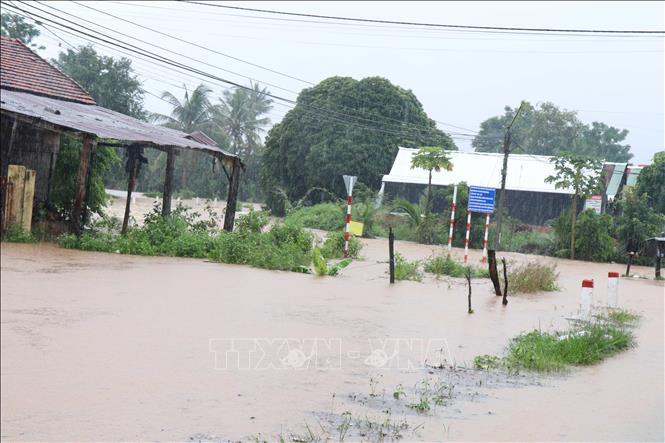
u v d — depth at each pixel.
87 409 9.57
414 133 88.81
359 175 84.88
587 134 99.38
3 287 18.20
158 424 9.12
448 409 10.37
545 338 15.74
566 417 10.25
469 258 43.16
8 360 11.67
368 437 8.91
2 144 32.06
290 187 90.81
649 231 47.88
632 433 9.60
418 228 57.72
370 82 88.69
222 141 110.25
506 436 9.24
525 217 69.50
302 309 18.31
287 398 10.50
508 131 55.31
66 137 34.25
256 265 27.19
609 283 23.27
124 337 13.68
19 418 9.13
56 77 39.16
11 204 28.50
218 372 11.66
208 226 36.16
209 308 17.36
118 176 107.75
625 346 16.38
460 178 72.81
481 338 16.14
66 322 14.66
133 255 27.69
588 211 51.59
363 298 21.23
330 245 35.97
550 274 28.70
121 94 82.44
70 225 31.39
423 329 16.78
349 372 12.23
